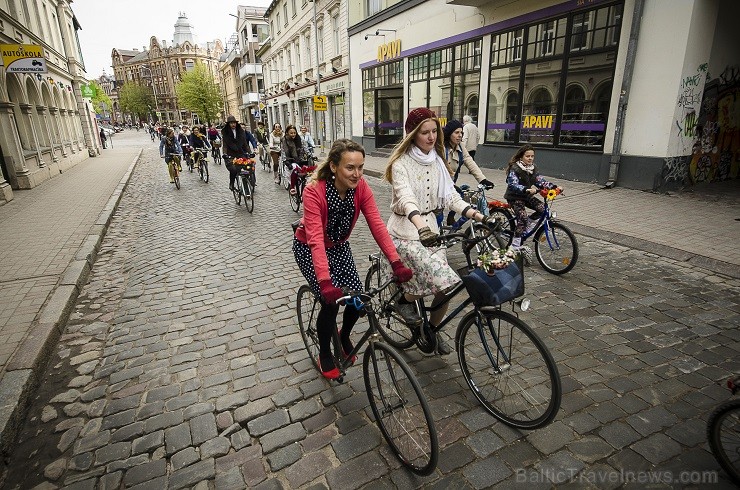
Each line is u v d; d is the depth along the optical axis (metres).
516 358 2.52
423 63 14.79
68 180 13.91
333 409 2.72
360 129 20.05
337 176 2.34
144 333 3.80
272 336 3.68
